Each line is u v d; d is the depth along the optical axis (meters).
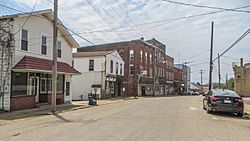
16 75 19.89
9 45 19.31
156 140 8.54
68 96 27.84
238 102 16.42
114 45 56.47
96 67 39.78
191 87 115.75
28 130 10.49
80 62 40.56
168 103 27.95
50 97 24.09
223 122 13.41
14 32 19.44
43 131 10.16
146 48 60.06
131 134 9.52
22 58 20.06
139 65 55.84
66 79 27.34
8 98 19.05
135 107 22.19
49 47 23.67
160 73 69.06
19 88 20.20
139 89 56.00
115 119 13.83
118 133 9.70
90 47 58.22
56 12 18.78
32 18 21.38
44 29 23.03
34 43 21.67
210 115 16.47
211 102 16.94
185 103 28.47
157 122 12.71
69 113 17.50
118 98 39.09
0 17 19.28
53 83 18.41
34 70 19.61
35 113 17.33
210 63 33.94
